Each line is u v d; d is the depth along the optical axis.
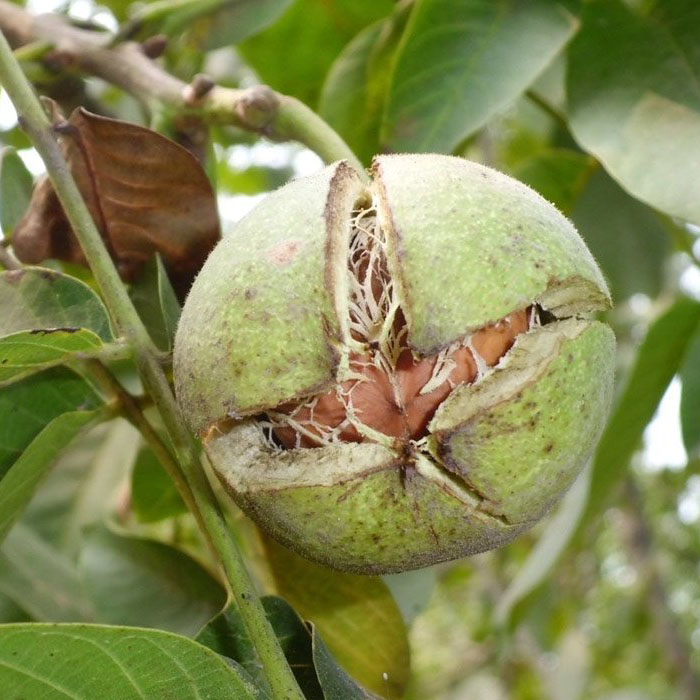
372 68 0.30
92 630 0.19
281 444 0.22
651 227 0.32
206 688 0.20
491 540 0.21
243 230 0.21
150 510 0.29
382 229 0.21
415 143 0.26
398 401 0.21
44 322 0.23
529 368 0.21
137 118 0.32
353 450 0.21
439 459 0.21
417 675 0.61
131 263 0.26
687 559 0.80
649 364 0.28
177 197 0.25
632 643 0.68
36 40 0.27
